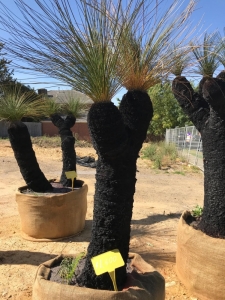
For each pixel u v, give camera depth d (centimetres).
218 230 192
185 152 959
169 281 206
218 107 187
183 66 163
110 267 128
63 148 325
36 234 276
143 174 669
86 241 278
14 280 208
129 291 130
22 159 287
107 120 124
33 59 122
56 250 257
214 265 180
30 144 287
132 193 139
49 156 893
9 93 284
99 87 124
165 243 274
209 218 195
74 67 123
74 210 285
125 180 135
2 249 257
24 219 279
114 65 123
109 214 135
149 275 148
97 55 121
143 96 136
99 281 138
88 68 122
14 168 675
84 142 1299
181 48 135
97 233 138
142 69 134
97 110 125
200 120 207
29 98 296
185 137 986
